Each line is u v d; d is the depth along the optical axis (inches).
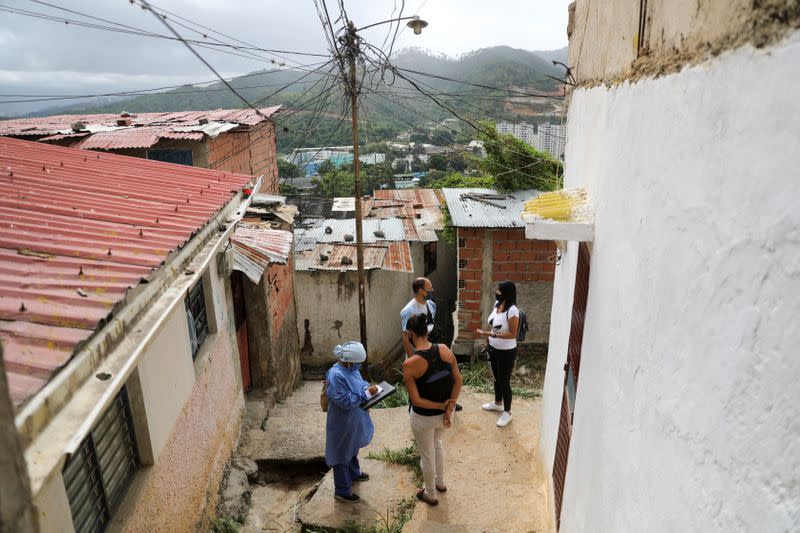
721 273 46.6
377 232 462.6
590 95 131.3
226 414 207.2
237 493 192.1
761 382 38.5
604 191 105.0
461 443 218.7
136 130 330.0
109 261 102.7
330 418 178.2
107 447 115.2
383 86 327.3
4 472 30.1
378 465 207.3
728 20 47.2
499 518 175.3
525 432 225.9
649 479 63.4
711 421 46.8
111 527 112.2
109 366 75.6
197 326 186.7
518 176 410.9
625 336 80.2
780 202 36.9
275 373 293.6
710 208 49.8
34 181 148.1
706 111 51.6
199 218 141.8
